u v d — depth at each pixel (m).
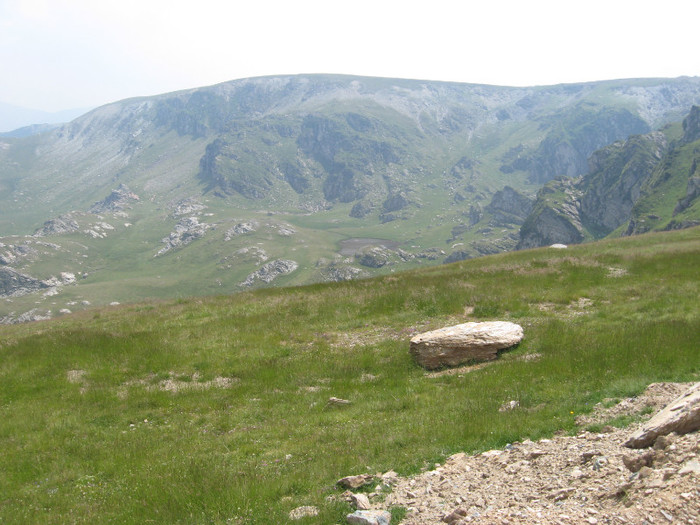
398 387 18.50
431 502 9.09
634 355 16.67
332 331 26.16
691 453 7.66
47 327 34.78
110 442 15.84
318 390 19.34
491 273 34.41
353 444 13.23
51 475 13.73
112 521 10.38
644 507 6.74
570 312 24.75
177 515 10.17
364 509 9.12
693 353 15.94
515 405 14.38
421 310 27.59
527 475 9.34
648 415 11.47
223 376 21.66
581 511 7.35
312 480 11.16
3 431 16.89
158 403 19.02
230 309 31.88
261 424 16.48
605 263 34.31
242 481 11.38
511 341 20.22
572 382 15.49
